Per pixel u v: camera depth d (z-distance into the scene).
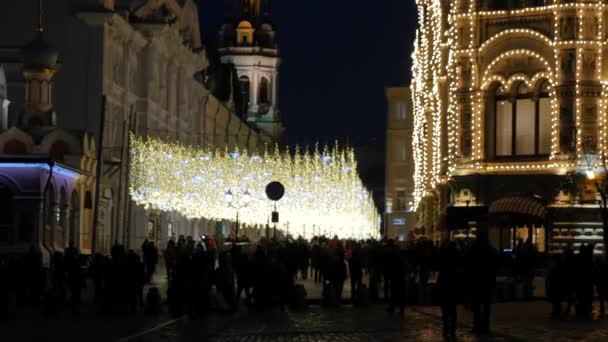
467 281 26.44
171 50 84.94
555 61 57.53
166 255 46.12
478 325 26.44
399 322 30.25
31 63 60.81
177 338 25.28
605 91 57.19
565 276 31.38
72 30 69.69
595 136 57.03
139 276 33.50
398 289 34.03
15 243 51.16
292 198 87.81
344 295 43.31
